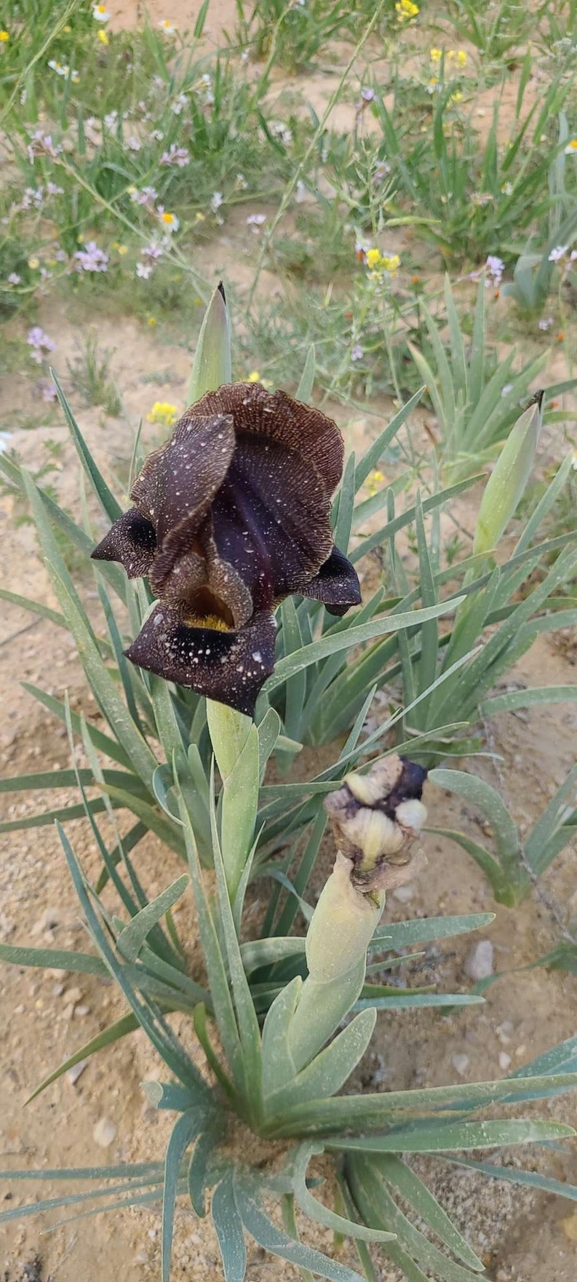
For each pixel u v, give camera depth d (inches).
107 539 8.7
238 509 7.6
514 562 14.8
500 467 14.3
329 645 11.6
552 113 32.3
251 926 14.9
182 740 13.9
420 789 7.7
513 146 31.1
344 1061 10.2
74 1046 13.9
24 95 34.2
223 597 7.5
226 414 7.4
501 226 30.9
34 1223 12.5
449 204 31.4
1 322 27.6
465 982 15.2
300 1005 10.0
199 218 28.5
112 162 30.6
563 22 44.1
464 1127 10.1
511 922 15.9
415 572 21.4
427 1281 11.0
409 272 31.1
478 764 18.1
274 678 12.0
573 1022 15.0
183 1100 10.9
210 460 7.2
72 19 37.1
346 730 17.5
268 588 7.7
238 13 41.8
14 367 25.9
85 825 16.5
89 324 28.1
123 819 16.6
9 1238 12.4
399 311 24.6
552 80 35.2
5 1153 12.9
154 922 10.7
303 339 26.4
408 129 34.2
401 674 17.7
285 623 14.3
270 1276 12.4
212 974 11.4
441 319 28.2
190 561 7.6
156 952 13.0
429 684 16.1
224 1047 11.9
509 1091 9.5
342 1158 12.8
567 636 20.9
